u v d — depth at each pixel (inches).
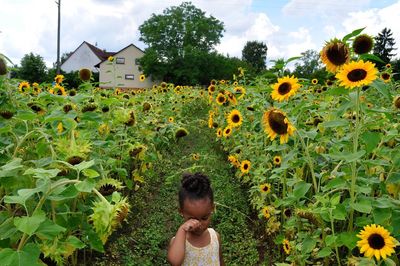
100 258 155.1
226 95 311.4
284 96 126.3
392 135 121.9
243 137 241.1
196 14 2652.6
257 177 176.2
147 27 2583.7
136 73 2498.8
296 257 124.0
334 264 131.0
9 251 67.6
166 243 176.1
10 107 147.0
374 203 100.3
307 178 169.0
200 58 2385.6
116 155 191.5
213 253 105.9
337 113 109.4
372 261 94.0
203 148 342.3
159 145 307.4
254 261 154.5
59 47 1316.4
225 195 215.3
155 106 376.8
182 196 100.4
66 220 101.3
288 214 152.6
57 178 100.2
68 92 234.1
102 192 110.2
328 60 117.5
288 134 118.1
